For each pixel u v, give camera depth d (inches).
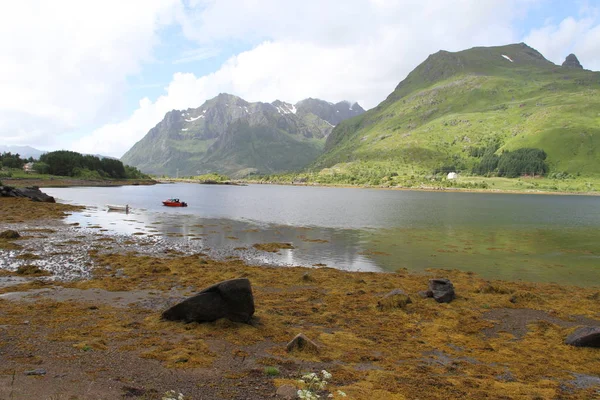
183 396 451.2
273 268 1378.0
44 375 479.2
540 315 944.9
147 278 1133.1
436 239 2234.3
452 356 669.9
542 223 3191.4
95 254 1451.8
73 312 783.7
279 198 6515.8
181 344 635.5
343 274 1314.0
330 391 495.8
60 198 4768.7
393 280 1259.8
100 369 513.0
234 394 468.8
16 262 1264.8
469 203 5984.3
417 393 509.0
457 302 1019.9
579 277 1409.9
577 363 656.4
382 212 4028.1
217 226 2578.7
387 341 729.6
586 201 7190.0
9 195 3631.9
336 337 729.6
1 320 711.7
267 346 660.7
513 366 636.1
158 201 4749.0
